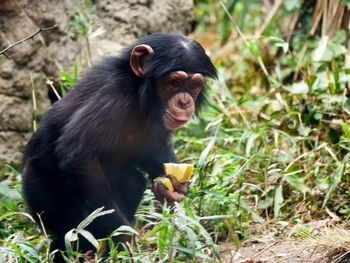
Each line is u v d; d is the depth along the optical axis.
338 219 11.83
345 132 12.91
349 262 10.35
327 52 15.69
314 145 13.92
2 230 11.95
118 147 11.49
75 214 11.44
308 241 11.11
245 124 15.10
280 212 12.55
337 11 16.56
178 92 11.48
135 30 15.90
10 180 13.16
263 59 17.36
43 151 11.48
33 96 14.16
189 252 9.79
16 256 10.50
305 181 12.92
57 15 15.11
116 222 10.76
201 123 15.04
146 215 11.61
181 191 11.38
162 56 11.34
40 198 11.41
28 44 14.38
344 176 12.67
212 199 11.61
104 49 15.31
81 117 10.88
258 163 13.42
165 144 12.27
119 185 11.95
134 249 10.94
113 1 15.98
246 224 11.74
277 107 15.06
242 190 12.29
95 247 10.57
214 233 11.48
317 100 14.55
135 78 11.42
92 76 11.54
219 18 21.91
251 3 21.41
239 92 16.70
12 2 14.38
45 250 11.33
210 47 20.61
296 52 17.17
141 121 11.58
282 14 17.70
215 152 13.66
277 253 10.88
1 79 14.05
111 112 11.00
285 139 14.11
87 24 15.04
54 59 15.02
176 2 16.61
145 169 12.45
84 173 10.74
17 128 14.11
